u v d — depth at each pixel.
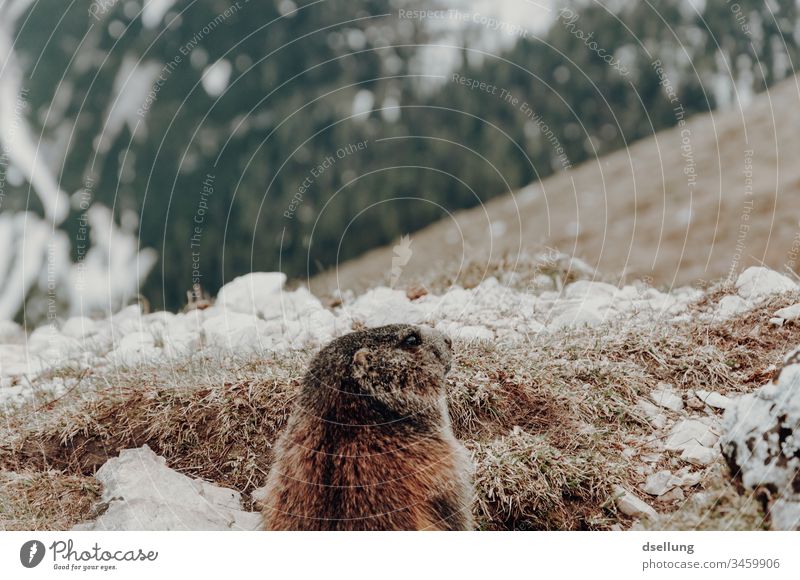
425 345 4.18
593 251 13.66
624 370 5.07
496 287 6.69
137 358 5.84
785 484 3.47
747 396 3.78
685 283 8.61
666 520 3.94
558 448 4.56
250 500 4.44
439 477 3.90
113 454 4.76
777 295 5.67
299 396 4.00
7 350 6.87
